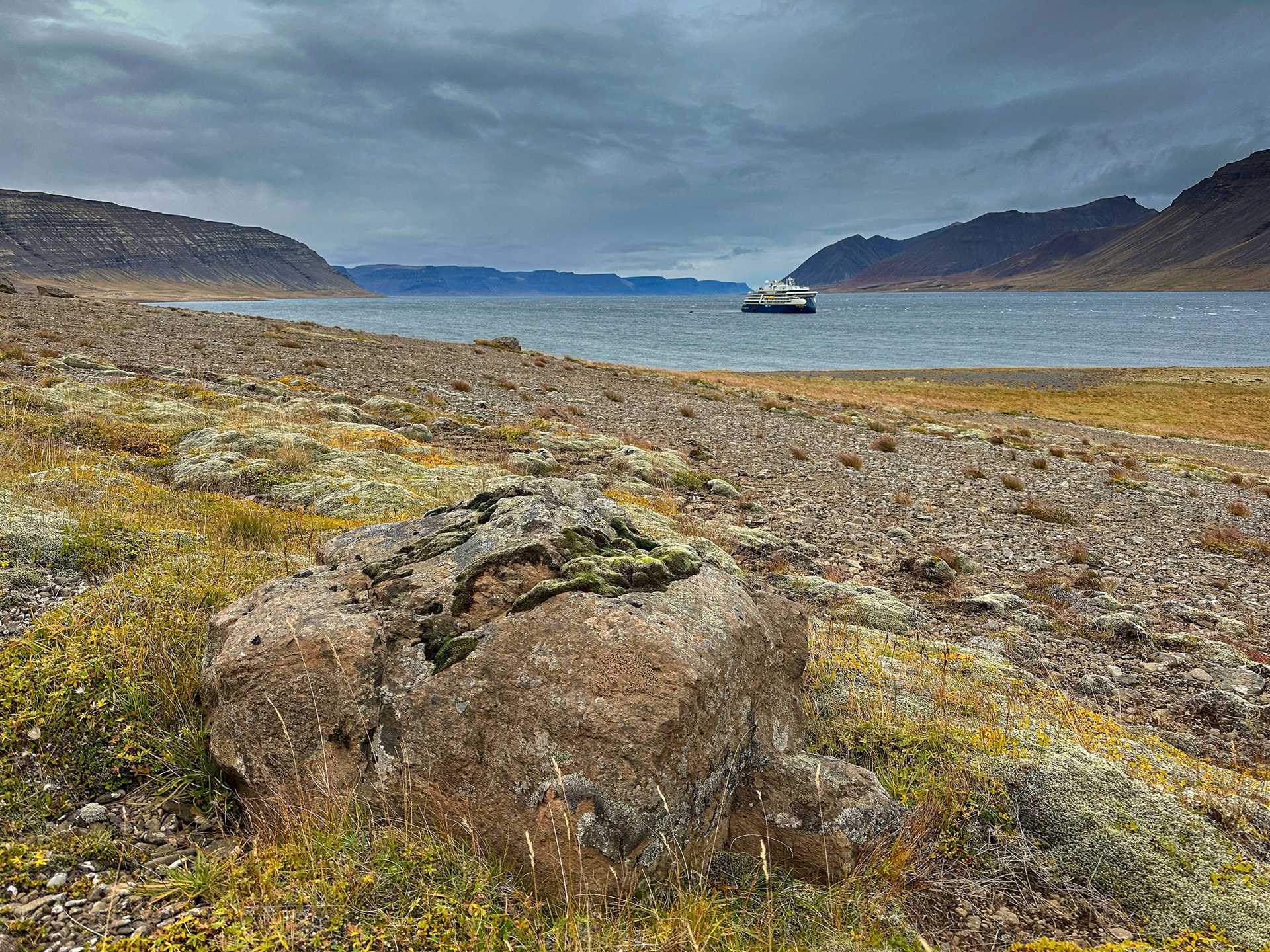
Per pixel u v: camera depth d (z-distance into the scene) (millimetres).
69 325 37156
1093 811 5070
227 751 4305
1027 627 10641
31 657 5059
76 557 7031
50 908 3445
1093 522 18531
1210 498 23344
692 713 4020
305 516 10430
